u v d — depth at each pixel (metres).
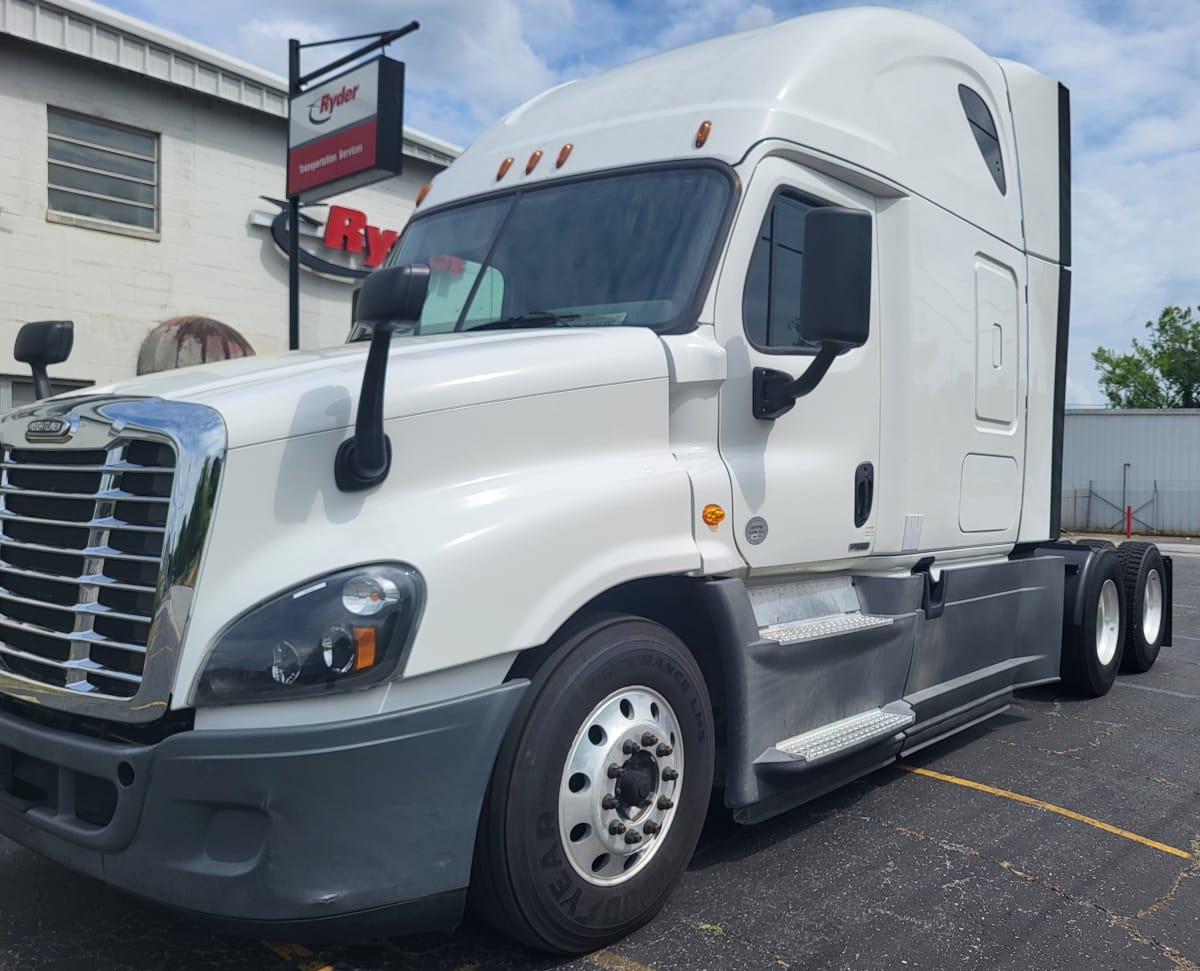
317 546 3.00
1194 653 9.86
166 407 3.09
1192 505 33.06
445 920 3.13
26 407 3.61
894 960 3.52
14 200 12.80
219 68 14.09
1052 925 3.84
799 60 4.62
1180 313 53.47
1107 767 5.94
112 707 3.01
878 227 5.01
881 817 4.97
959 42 5.84
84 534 3.22
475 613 3.09
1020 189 6.45
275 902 2.88
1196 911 4.02
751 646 3.97
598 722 3.42
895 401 5.03
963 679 5.68
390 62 11.04
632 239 4.28
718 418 4.02
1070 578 7.41
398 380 3.24
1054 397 6.96
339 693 2.90
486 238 4.73
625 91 4.92
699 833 3.81
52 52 12.91
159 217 14.05
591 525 3.43
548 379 3.52
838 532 4.61
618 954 3.50
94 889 3.98
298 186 12.06
